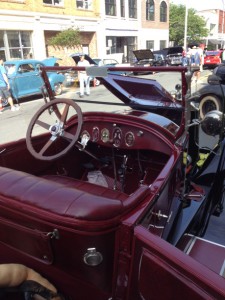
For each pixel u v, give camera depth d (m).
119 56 26.91
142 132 2.66
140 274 1.55
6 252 2.01
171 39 44.47
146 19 30.84
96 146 3.25
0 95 9.63
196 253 2.20
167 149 2.54
